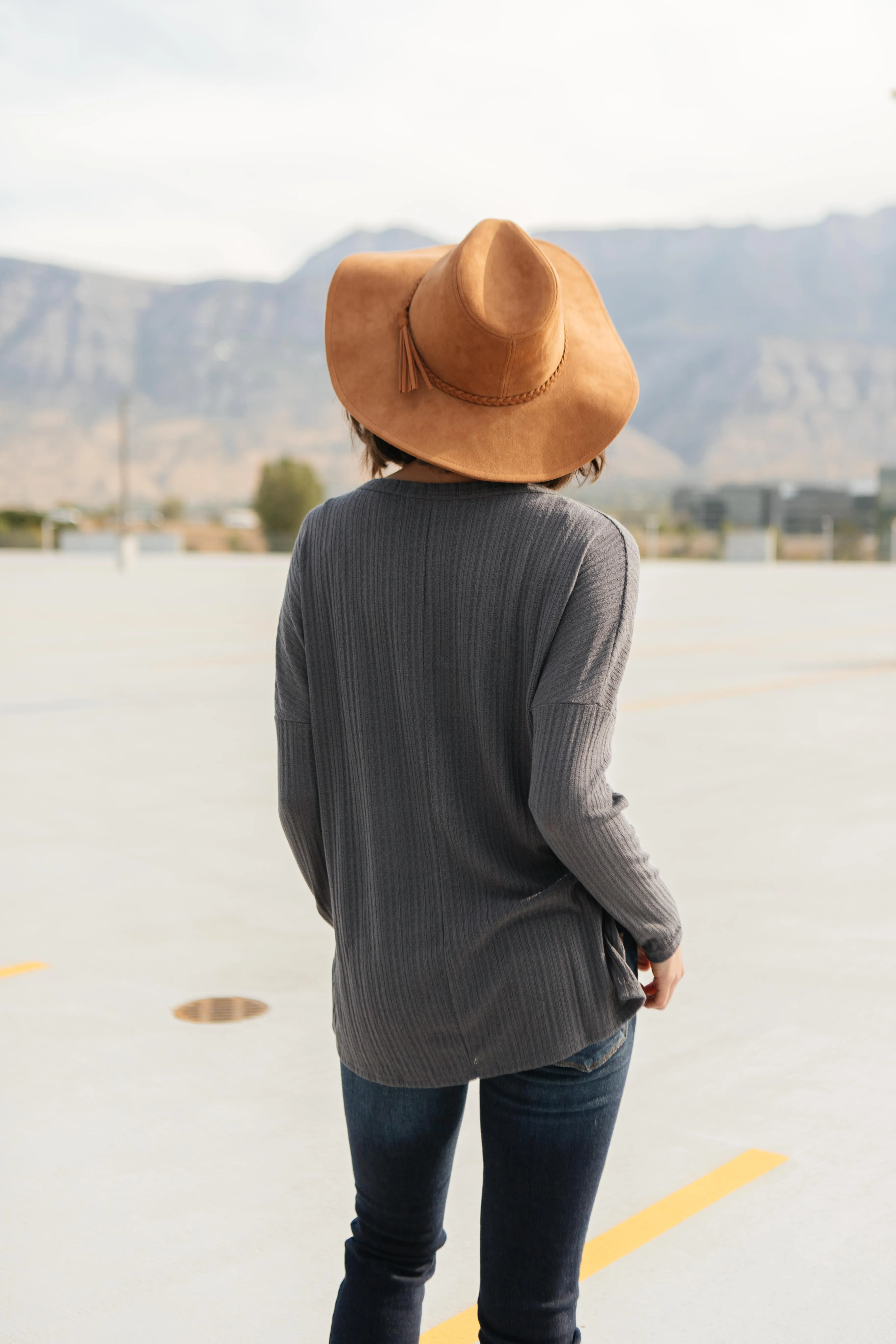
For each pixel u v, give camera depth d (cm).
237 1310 250
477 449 158
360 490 170
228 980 430
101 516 9138
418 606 159
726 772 784
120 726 980
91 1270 263
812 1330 240
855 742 889
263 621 1941
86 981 429
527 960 156
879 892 523
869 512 7556
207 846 616
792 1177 296
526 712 156
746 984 420
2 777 783
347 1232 278
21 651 1500
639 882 155
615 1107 164
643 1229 275
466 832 159
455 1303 251
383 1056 162
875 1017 392
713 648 1535
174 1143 316
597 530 157
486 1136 163
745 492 7756
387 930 162
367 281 166
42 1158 308
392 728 163
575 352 164
